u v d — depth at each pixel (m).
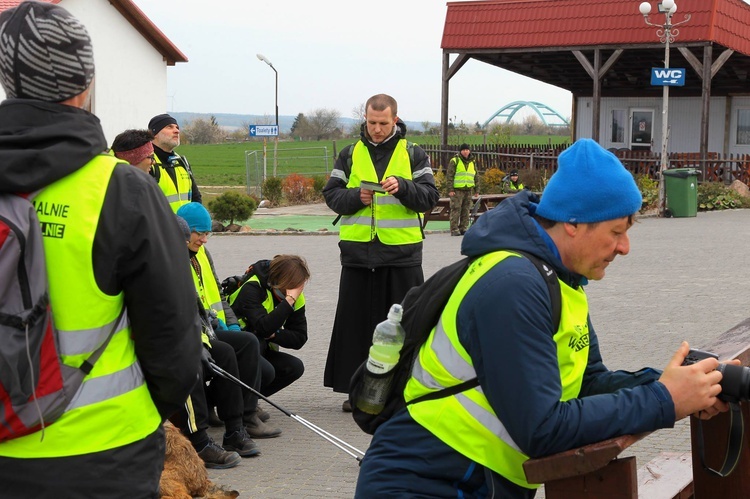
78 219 2.44
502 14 30.77
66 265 2.43
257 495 5.32
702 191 26.34
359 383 2.94
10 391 2.31
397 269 7.02
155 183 2.58
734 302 11.48
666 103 24.27
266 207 30.12
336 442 4.97
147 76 26.66
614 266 14.83
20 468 2.41
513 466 2.62
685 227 21.19
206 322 6.04
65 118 2.49
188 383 2.62
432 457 2.65
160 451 2.68
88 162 2.49
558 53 31.17
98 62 24.98
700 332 9.70
